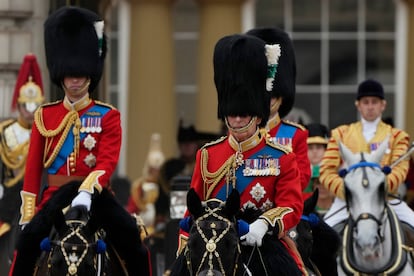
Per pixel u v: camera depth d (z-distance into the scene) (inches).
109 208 872.3
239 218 815.7
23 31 1391.5
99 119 885.8
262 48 831.7
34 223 850.1
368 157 1000.9
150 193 1430.9
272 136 902.4
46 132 884.6
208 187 831.7
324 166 1064.8
